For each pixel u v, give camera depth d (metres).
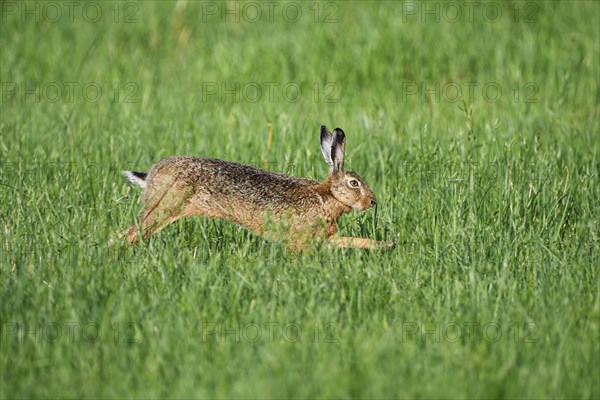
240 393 10.34
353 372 10.74
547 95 21.75
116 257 13.75
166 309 12.26
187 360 11.01
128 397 10.48
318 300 12.46
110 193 16.47
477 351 11.26
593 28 24.70
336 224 15.59
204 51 25.08
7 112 21.34
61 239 14.25
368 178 17.38
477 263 13.70
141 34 26.70
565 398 10.53
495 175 16.53
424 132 17.25
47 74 24.39
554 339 11.52
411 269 13.48
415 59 23.77
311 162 17.39
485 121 20.02
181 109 20.72
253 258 13.98
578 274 13.19
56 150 18.05
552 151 17.59
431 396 10.41
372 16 25.92
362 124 19.64
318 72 23.31
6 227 14.75
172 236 14.87
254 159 17.78
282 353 11.09
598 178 17.03
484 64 23.69
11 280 12.98
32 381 10.70
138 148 18.16
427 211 15.55
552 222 15.28
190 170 14.91
